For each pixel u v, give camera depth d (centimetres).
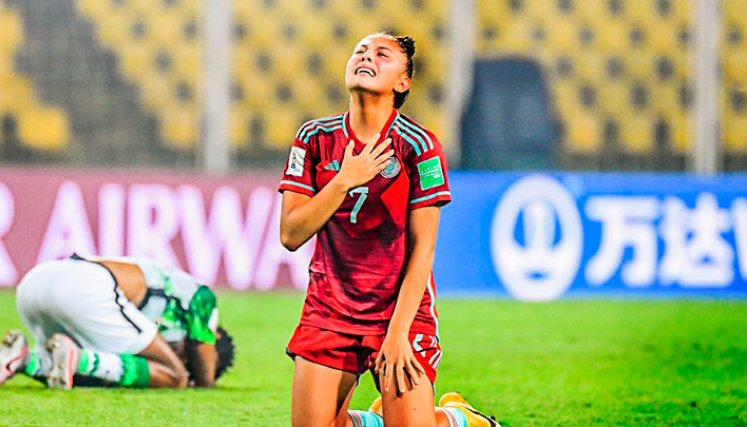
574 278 2833
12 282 2681
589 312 2619
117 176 2709
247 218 2741
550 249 2827
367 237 1066
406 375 1044
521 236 2823
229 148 3034
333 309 1073
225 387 1648
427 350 1067
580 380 1809
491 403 1608
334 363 1070
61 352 1523
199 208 2723
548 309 2655
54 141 2988
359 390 1695
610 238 2844
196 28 3006
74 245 2689
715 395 1694
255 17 3039
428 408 1048
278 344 2102
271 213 2750
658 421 1496
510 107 2961
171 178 2720
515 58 2992
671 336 2300
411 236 1064
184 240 2714
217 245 2723
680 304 2766
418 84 3039
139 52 2997
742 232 2883
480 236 2816
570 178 2836
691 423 1488
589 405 1600
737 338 2286
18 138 2983
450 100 3044
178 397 1546
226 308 2520
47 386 1539
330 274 1080
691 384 1786
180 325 1608
